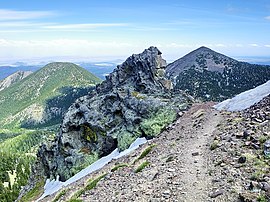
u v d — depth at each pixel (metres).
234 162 24.42
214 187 20.75
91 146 74.81
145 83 78.94
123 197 24.98
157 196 22.16
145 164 33.88
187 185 22.53
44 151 91.19
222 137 33.53
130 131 66.56
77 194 36.06
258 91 57.91
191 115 60.38
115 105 75.94
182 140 40.81
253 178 20.23
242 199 17.62
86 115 77.75
